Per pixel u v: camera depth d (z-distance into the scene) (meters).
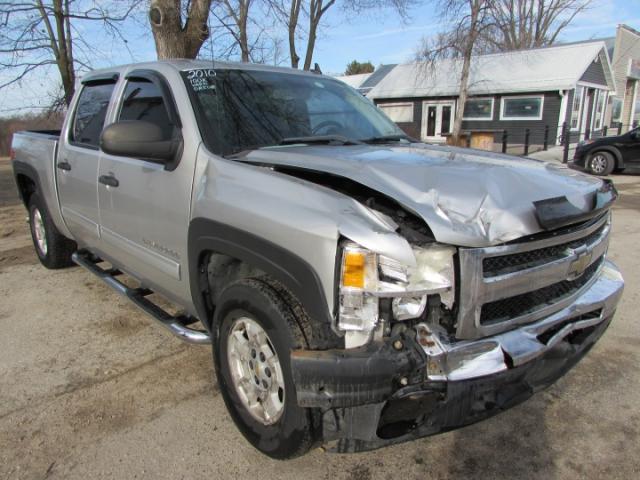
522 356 2.08
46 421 2.79
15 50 10.64
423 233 2.01
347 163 2.32
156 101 3.13
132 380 3.20
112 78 3.72
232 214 2.34
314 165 2.35
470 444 2.62
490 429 2.73
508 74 21.94
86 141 3.90
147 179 3.01
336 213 1.98
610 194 2.66
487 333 2.07
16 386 3.13
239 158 2.61
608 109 25.08
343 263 1.92
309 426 2.11
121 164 3.27
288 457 2.26
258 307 2.20
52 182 4.48
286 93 3.36
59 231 4.86
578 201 2.32
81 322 4.04
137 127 2.68
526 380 2.22
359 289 1.91
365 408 1.99
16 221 8.00
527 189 2.25
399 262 1.88
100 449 2.56
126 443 2.61
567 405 2.93
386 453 2.55
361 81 29.80
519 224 2.02
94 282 4.94
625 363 3.37
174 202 2.80
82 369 3.34
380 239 1.87
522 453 2.54
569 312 2.39
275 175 2.30
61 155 4.21
